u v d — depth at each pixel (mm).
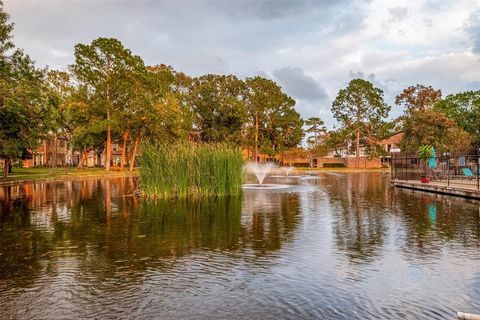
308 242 7879
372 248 7352
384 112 59844
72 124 40812
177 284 5367
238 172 17703
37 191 20188
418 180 24609
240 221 10445
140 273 5875
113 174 35938
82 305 4648
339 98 60625
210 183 17109
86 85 39062
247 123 56969
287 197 16781
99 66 38719
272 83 58344
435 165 24641
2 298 4883
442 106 53656
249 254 6938
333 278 5594
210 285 5320
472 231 8953
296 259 6590
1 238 8398
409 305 4625
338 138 60312
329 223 10109
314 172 48344
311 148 67375
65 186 23750
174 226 9742
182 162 16312
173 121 41312
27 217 11344
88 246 7613
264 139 57594
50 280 5570
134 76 39281
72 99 38562
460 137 35250
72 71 38625
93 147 49406
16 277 5707
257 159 59000
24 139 25875
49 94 25766
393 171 25406
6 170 27016
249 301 4746
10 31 25125
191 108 53969
